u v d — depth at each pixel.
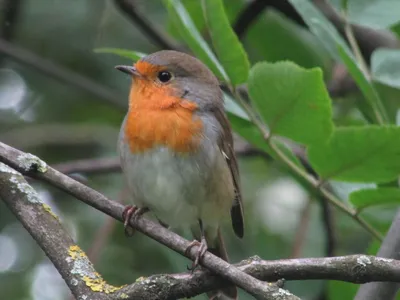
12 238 13.49
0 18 14.38
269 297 6.75
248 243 13.33
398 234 8.29
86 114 15.11
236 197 10.09
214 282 7.38
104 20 14.45
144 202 9.65
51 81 14.87
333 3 9.98
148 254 12.90
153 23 14.30
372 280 7.10
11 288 12.63
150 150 9.27
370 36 12.93
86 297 7.41
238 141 13.58
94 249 11.66
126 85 14.78
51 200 13.84
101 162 12.34
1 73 14.79
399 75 9.47
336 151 8.06
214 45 8.67
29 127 14.41
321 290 12.15
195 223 9.95
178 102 9.54
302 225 12.05
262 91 8.18
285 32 13.37
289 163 8.76
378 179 8.20
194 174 9.30
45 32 14.64
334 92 13.11
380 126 7.77
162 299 7.42
